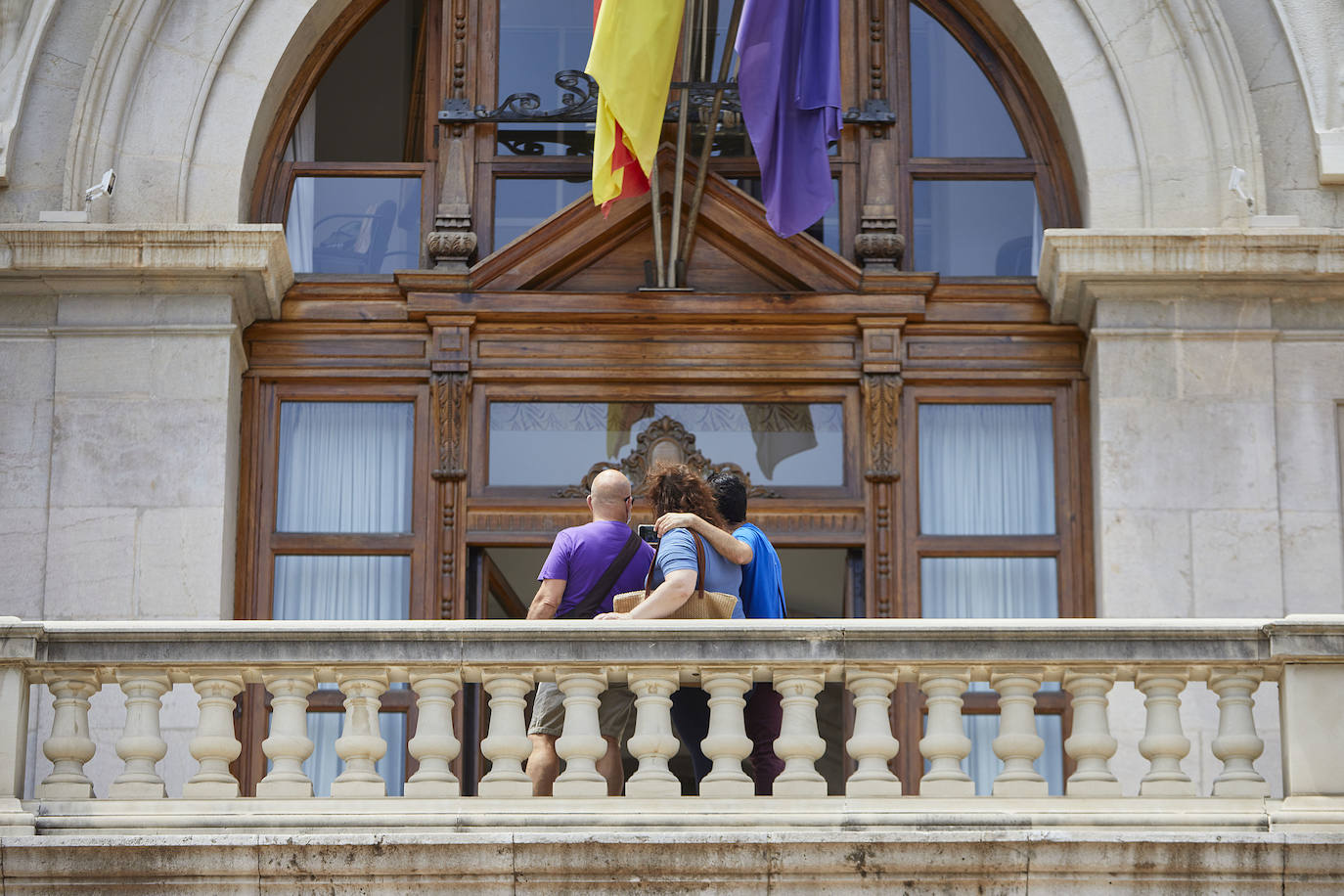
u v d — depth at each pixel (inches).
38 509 530.0
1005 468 561.0
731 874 392.2
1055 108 575.5
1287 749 411.5
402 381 563.2
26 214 548.7
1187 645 418.6
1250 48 564.7
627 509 452.8
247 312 557.3
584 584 439.8
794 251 566.3
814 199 542.3
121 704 510.0
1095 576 542.6
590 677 418.9
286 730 420.2
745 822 403.5
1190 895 390.9
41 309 544.1
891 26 587.2
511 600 601.3
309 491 558.6
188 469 533.3
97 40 555.8
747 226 567.5
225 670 422.6
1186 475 534.0
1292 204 553.9
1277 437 537.3
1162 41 563.2
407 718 538.6
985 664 420.2
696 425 562.3
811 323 562.3
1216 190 551.5
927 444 563.5
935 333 565.0
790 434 561.3
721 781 410.6
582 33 589.3
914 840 390.9
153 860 392.2
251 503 553.0
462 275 560.7
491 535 551.8
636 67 532.7
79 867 391.2
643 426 563.2
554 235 565.3
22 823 402.6
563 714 441.4
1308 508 532.7
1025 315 565.0
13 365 539.2
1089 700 422.3
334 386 563.2
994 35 588.1
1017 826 403.9
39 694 500.7
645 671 418.3
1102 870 391.9
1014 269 577.0
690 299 560.7
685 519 434.6
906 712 535.8
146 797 416.8
